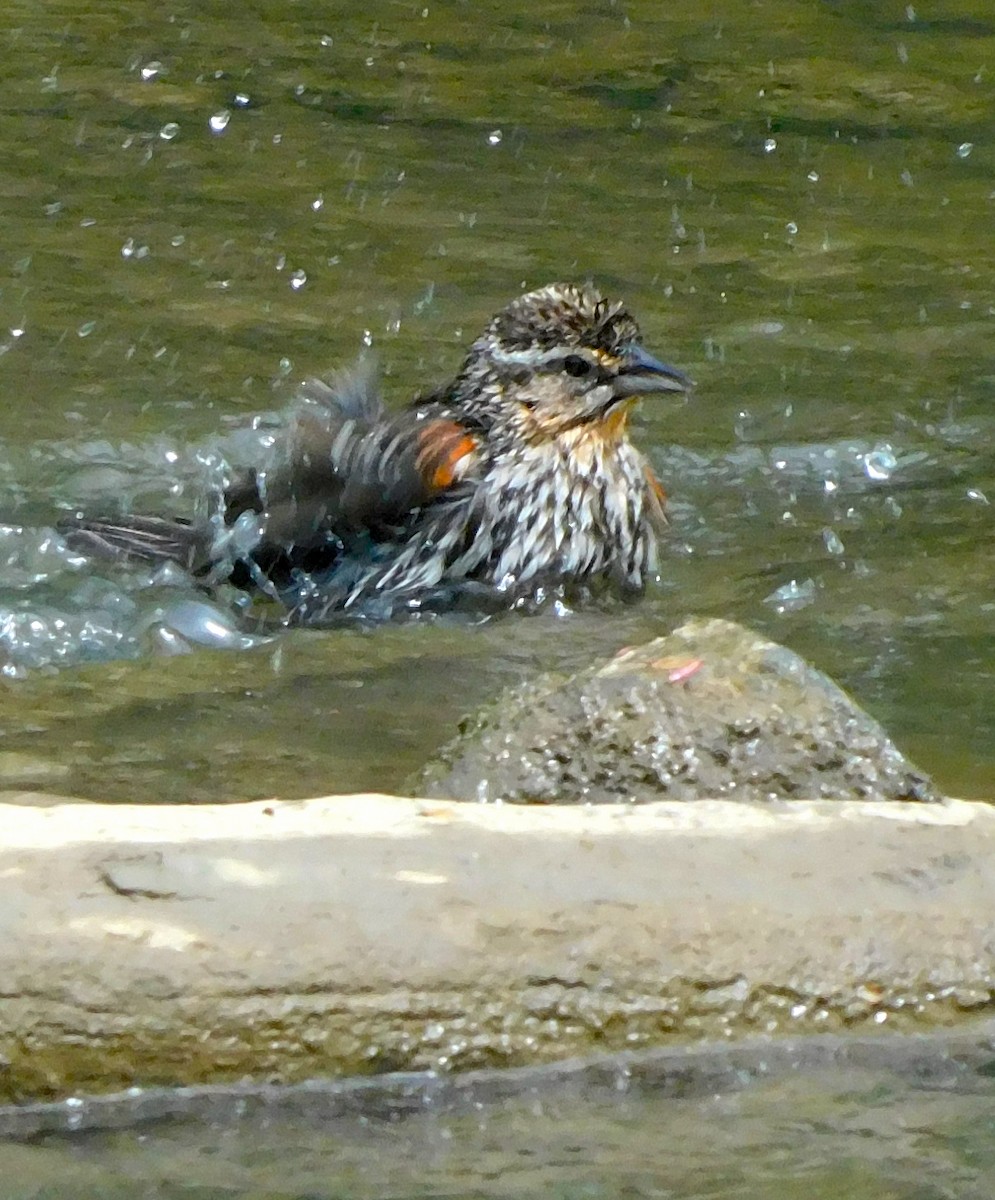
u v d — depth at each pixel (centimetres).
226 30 2161
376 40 2153
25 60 2048
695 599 1191
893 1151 641
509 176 1836
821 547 1246
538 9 2262
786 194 1811
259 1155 641
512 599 1212
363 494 1234
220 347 1496
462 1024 687
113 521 1237
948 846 743
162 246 1667
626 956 699
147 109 1944
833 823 748
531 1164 636
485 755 813
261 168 1830
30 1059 667
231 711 1018
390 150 1880
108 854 698
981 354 1515
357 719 1011
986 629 1121
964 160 1892
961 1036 708
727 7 2280
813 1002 706
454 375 1462
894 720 999
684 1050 696
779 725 812
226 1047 675
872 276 1652
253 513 1230
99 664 1080
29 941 673
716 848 731
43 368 1454
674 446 1379
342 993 682
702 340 1534
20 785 920
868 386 1465
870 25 2230
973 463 1359
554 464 1243
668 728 810
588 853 722
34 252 1644
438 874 707
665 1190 619
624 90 2036
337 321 1547
